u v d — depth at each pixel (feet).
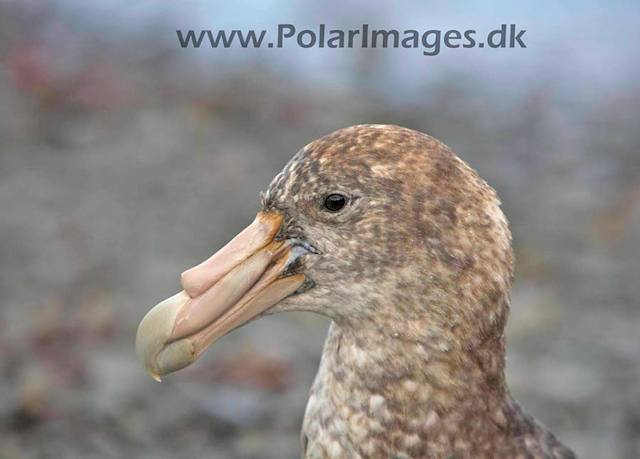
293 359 32.94
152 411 29.32
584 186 52.21
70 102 59.16
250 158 54.44
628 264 41.75
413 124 62.64
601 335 35.17
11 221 43.88
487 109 67.00
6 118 56.65
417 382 16.02
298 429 29.01
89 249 41.52
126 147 54.65
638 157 57.31
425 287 15.80
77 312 35.09
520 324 35.96
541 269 40.93
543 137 61.31
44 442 27.53
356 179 15.99
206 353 33.14
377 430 16.24
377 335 16.14
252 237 16.84
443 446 16.19
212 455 27.71
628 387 31.45
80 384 30.32
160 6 79.71
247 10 80.48
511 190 51.60
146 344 16.96
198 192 49.16
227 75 67.36
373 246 15.98
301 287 16.66
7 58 66.33
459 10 88.53
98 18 78.59
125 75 65.92
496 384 16.57
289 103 63.46
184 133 57.31
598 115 66.85
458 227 15.72
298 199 16.51
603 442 28.60
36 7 77.41
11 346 32.14
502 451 16.57
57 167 51.24
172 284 38.55
